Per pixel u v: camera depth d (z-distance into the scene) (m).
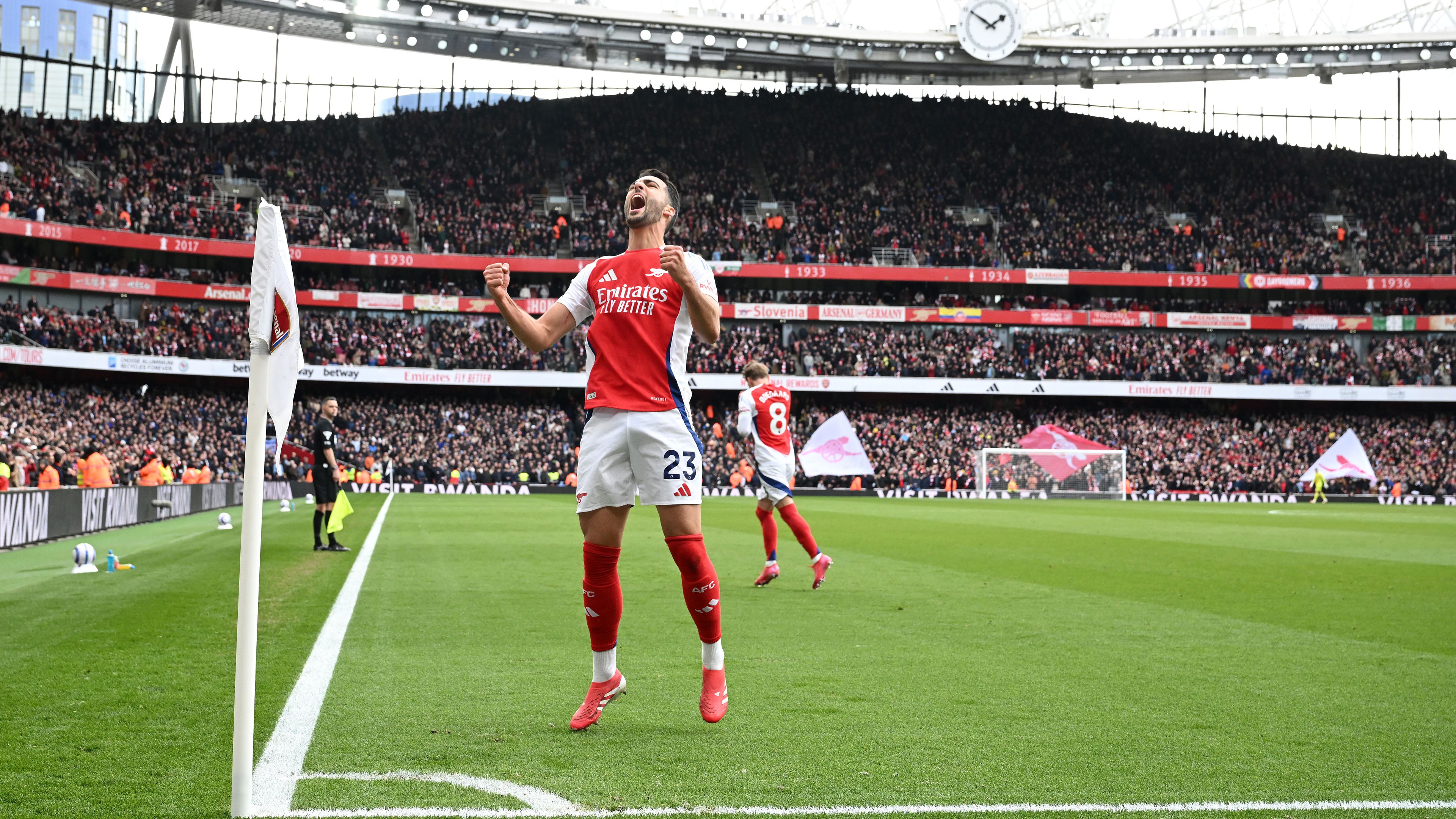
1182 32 51.44
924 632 7.18
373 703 4.81
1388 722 4.63
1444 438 48.06
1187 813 3.38
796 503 33.88
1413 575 11.59
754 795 3.50
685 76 53.97
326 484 13.28
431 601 8.45
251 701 3.25
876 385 47.00
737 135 54.03
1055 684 5.43
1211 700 5.06
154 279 42.50
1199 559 13.48
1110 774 3.80
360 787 3.53
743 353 47.72
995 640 6.84
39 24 88.38
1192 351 49.94
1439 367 49.09
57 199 41.69
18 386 38.88
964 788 3.61
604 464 4.36
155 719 4.45
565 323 4.53
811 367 47.44
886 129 55.22
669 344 4.39
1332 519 26.08
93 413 37.78
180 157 47.03
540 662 5.86
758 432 9.93
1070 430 48.41
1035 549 15.07
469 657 5.98
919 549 15.00
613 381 4.40
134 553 12.95
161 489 20.89
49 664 5.66
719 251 49.28
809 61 52.19
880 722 4.56
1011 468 43.31
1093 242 51.03
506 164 51.56
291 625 7.11
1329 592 9.88
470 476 41.75
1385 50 50.62
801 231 50.44
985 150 54.88
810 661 6.05
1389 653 6.47
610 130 53.72
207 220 44.34
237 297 43.88
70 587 9.16
